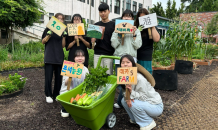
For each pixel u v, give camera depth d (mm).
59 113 3219
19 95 4113
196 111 3395
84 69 3100
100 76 2713
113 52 3799
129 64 2479
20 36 12188
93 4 16812
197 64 9250
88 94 2676
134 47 3293
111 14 19250
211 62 9938
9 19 8539
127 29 3131
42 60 7828
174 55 8055
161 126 2811
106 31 3674
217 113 3312
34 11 8938
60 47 3672
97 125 2438
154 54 7469
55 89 3861
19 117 3033
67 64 2691
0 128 2668
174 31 7730
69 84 2701
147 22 3371
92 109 2166
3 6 8234
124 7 21359
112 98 2684
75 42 3678
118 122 2910
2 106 3471
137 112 2504
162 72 4934
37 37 12977
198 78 6145
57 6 13430
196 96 4277
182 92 4574
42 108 3424
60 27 3387
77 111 2273
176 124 2881
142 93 2518
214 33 13609
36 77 5840
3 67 6434
